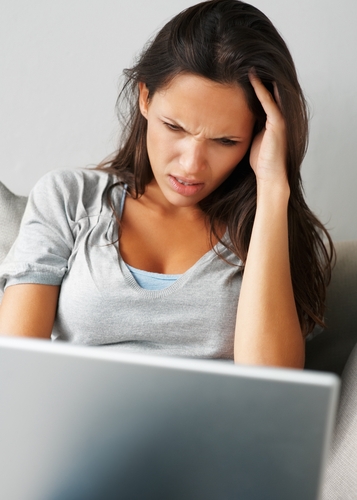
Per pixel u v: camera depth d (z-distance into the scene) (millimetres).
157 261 1237
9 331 1122
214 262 1226
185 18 1083
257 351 1115
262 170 1196
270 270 1147
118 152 1380
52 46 1618
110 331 1177
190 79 1041
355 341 1409
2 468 498
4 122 1667
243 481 471
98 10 1599
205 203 1301
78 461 487
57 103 1662
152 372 458
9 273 1166
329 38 1647
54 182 1264
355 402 1046
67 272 1215
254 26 1100
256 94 1110
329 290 1426
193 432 465
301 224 1290
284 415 452
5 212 1394
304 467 459
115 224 1229
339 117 1701
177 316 1182
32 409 480
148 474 483
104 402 470
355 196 1758
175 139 1092
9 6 1583
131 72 1190
